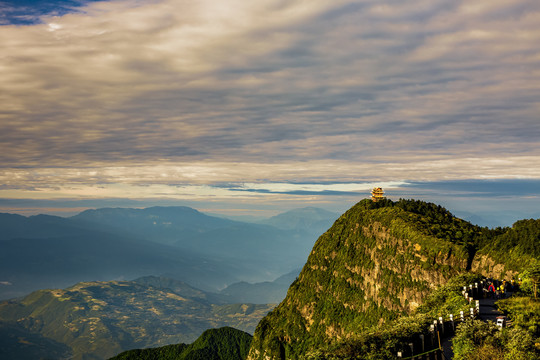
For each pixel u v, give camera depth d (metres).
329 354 78.00
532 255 112.50
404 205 196.00
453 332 73.50
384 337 75.75
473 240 149.12
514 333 62.88
